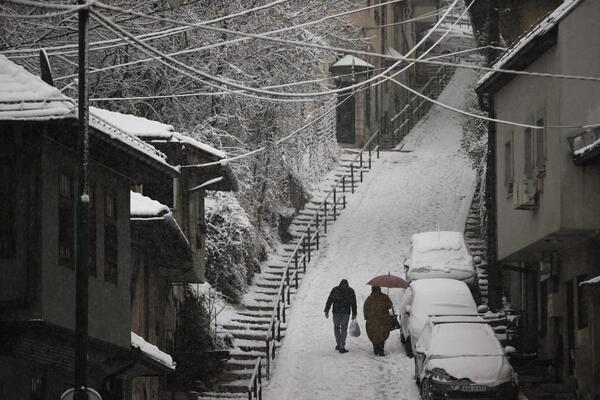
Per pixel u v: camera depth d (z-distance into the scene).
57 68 52.78
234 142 65.00
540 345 57.59
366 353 58.38
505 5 65.56
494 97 60.38
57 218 31.83
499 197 59.03
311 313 65.62
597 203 47.84
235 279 66.00
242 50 60.22
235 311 64.06
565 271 53.09
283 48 61.59
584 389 48.06
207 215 65.56
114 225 36.78
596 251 49.50
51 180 31.62
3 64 31.19
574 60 48.44
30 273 30.34
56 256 31.55
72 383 36.31
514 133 55.88
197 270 50.41
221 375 54.47
